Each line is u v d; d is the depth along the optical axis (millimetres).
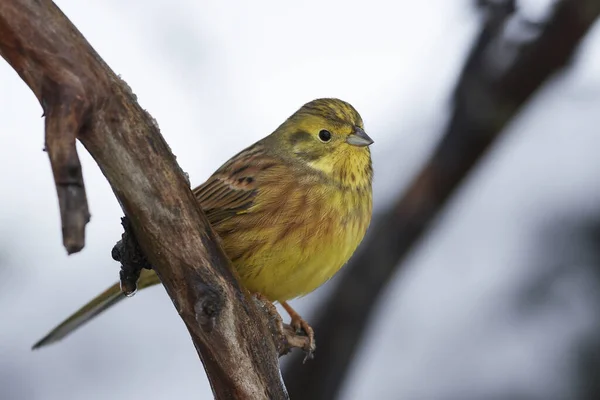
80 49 6391
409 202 12086
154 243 7098
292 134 10445
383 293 12289
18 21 6242
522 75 11547
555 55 11398
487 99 11648
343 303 12195
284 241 9844
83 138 6695
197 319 7199
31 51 6270
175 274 7180
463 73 11781
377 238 12172
